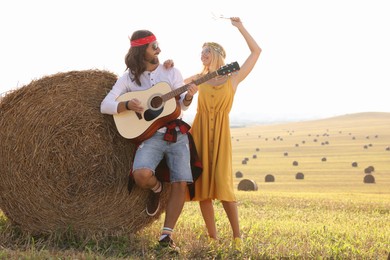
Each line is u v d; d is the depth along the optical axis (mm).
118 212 7215
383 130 117750
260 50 7445
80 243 6984
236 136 126250
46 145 7012
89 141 7090
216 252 6766
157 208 7266
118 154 7176
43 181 7023
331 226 10828
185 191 7008
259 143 103188
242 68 7324
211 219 7461
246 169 61406
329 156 75188
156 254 6676
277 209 15914
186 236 7434
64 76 7137
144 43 6836
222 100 7156
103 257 6168
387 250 7715
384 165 61344
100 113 7129
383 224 12562
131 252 6766
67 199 7078
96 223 7152
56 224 7098
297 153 81938
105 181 7160
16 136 7004
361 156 73625
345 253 7109
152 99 6820
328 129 129625
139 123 6820
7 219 7418
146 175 6734
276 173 56156
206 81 7152
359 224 12023
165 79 6973
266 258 6707
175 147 6887
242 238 7609
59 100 7070
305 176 52094
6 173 7020
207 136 7207
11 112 7023
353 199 21578
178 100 6992
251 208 15805
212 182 7160
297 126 147000
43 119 7023
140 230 7453
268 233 8492
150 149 6805
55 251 6453
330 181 46562
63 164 7039
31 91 7043
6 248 6492
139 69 6848
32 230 7098
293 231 9000
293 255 6781
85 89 7156
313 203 18516
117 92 6914
